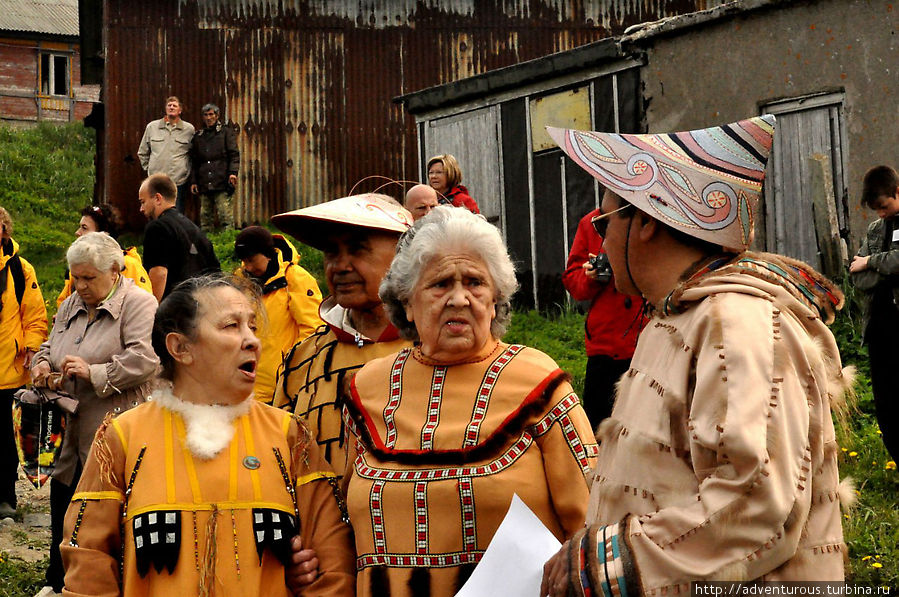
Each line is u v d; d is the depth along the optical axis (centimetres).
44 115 4088
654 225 257
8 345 760
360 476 314
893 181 688
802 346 234
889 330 665
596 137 265
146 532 312
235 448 326
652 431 240
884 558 538
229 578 312
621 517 241
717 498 222
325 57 2019
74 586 314
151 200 808
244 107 2006
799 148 1198
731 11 1230
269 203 2002
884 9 1131
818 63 1178
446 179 891
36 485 584
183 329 332
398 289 328
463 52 2028
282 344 653
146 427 329
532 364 319
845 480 245
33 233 2384
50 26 4091
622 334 612
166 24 1995
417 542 300
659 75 1318
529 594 262
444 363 321
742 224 253
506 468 301
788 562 228
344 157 2017
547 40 2033
